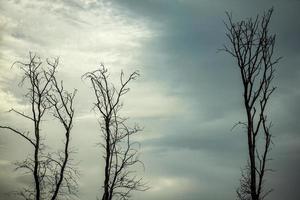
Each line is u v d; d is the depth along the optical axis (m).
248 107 19.91
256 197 18.31
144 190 20.88
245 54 20.86
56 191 20.72
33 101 22.30
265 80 20.30
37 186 20.42
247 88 20.28
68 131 22.14
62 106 22.72
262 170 18.70
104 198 20.45
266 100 19.89
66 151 21.67
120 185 20.64
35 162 20.83
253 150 19.06
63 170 21.16
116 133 21.72
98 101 22.25
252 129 19.45
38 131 21.66
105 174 20.91
